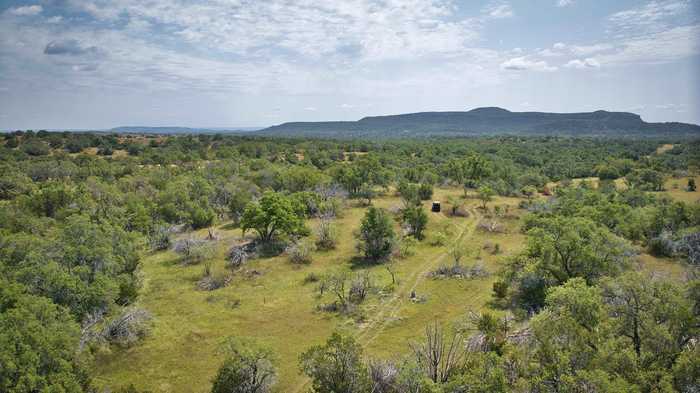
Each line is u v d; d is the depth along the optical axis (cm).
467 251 6103
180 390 3139
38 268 3672
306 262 5859
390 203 9206
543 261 4312
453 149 16725
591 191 8231
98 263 4216
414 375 2489
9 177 7812
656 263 5238
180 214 7475
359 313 4234
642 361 2158
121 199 7569
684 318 2255
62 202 6944
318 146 16650
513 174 11119
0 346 2367
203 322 4175
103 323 3806
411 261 5841
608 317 2497
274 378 2964
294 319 4203
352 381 2556
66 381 2522
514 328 3622
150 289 4988
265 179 9844
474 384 2220
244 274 5409
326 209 8300
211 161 12081
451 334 3675
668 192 9044
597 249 4241
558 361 2180
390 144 18700
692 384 1952
